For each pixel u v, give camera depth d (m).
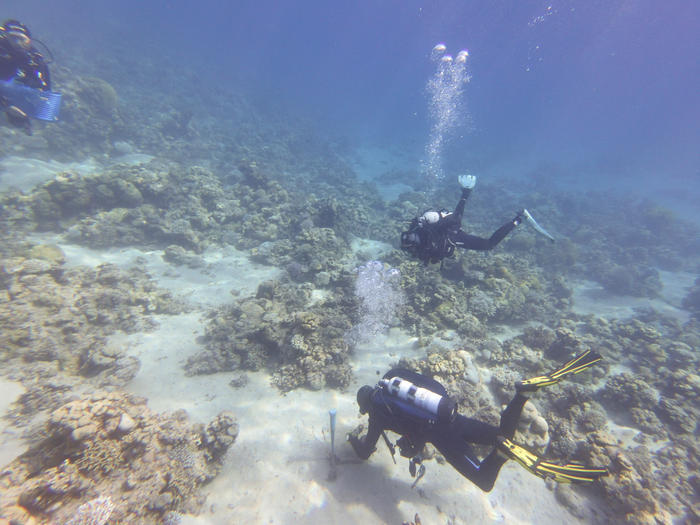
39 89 5.87
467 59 115.12
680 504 4.58
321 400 5.98
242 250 12.22
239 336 7.18
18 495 2.83
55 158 14.77
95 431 3.27
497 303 9.37
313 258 10.83
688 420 5.99
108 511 2.97
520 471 4.90
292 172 24.33
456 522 4.14
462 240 5.41
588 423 5.69
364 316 8.39
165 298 8.86
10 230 9.84
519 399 3.64
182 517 3.82
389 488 4.47
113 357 6.21
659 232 20.38
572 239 19.47
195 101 32.50
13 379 5.17
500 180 34.03
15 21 5.62
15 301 6.37
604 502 4.50
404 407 3.69
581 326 9.98
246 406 5.78
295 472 4.60
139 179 12.18
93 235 10.45
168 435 4.05
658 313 11.29
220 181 15.99
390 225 14.85
